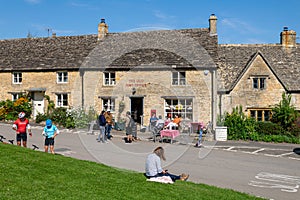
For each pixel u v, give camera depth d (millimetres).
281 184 12062
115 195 8148
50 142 14680
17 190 7660
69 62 31609
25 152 11617
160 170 10578
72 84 31094
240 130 24047
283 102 26906
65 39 35062
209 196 9211
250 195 10258
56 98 31812
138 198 8148
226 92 28891
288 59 31469
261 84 29156
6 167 9312
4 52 35875
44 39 36094
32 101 32750
